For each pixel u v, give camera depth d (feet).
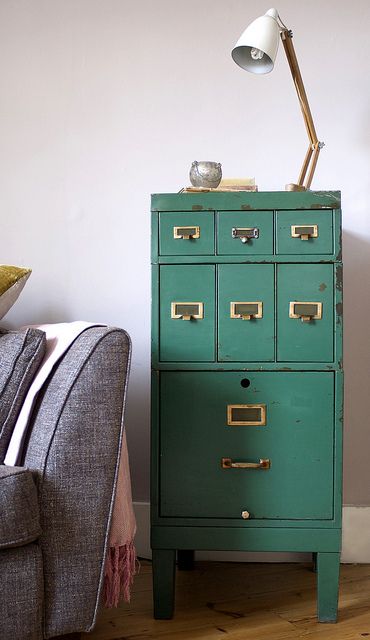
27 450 5.58
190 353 6.70
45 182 8.46
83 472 5.51
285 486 6.66
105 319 8.47
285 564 8.28
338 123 8.30
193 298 6.70
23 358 5.73
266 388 6.67
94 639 6.23
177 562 8.34
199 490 6.70
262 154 8.34
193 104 8.36
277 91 8.32
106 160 8.43
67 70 8.43
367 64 8.27
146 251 8.43
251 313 6.64
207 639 6.22
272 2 8.30
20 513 5.15
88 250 8.46
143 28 8.38
